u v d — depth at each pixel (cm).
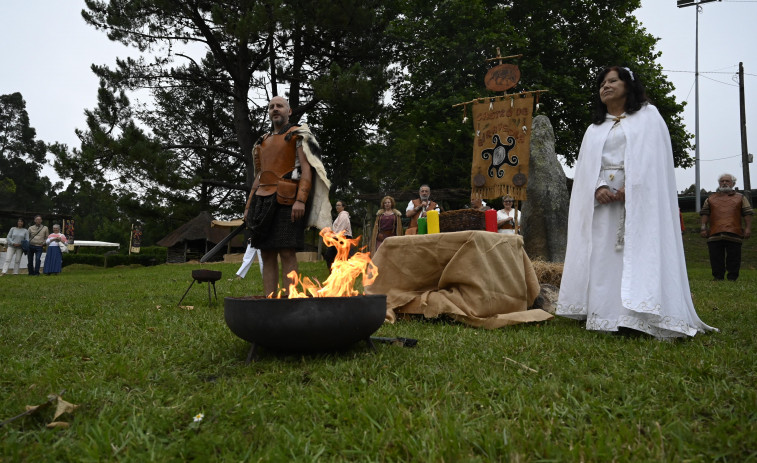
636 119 392
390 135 2564
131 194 2284
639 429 184
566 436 176
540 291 537
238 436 180
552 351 311
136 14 2256
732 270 971
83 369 277
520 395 218
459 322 448
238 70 2497
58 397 214
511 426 185
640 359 283
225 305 291
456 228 494
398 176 2356
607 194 385
